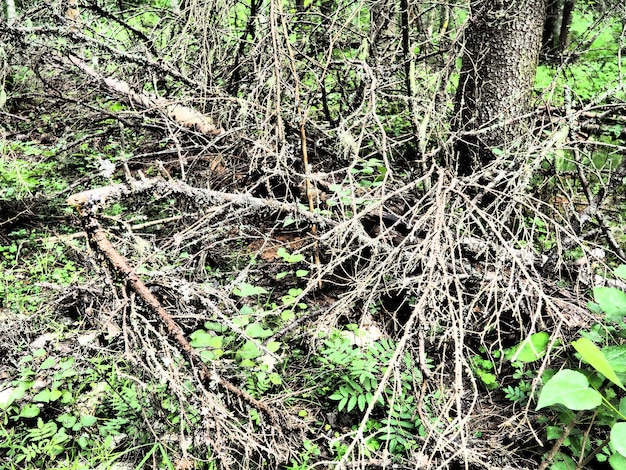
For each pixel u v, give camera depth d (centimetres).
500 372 261
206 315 249
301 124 295
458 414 180
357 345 273
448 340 225
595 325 231
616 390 207
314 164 372
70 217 373
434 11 434
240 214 275
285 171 304
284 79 340
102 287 249
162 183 242
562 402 166
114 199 224
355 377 257
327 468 226
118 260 214
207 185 332
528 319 267
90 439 230
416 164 363
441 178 238
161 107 346
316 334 245
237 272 307
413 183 246
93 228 214
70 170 445
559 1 623
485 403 255
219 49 380
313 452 230
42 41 380
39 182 414
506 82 359
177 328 212
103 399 245
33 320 277
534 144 289
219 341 242
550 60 553
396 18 398
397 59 400
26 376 245
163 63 374
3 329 263
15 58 408
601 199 299
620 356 190
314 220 294
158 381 225
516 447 229
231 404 221
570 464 208
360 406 238
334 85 412
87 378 252
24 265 339
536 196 349
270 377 248
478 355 275
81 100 419
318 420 249
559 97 473
